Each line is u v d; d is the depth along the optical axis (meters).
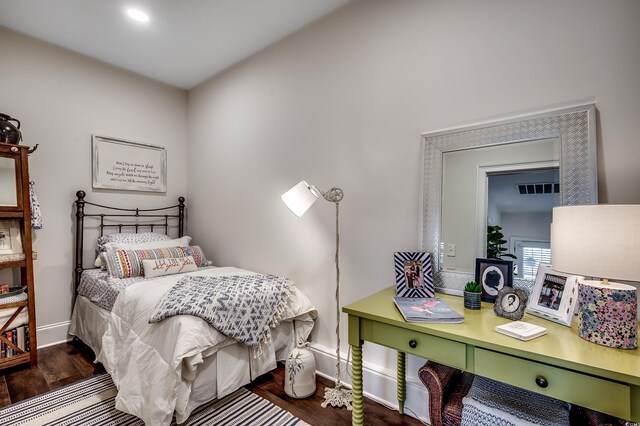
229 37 2.54
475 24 1.62
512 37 1.51
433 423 1.24
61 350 2.56
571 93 1.36
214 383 1.80
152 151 3.29
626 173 1.25
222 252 3.13
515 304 1.23
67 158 2.75
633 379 0.81
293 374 1.92
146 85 3.25
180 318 1.67
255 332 1.92
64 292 2.75
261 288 2.08
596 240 0.96
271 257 2.64
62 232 2.73
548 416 1.07
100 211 2.96
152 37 2.55
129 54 2.82
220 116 3.15
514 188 1.46
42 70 2.61
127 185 3.11
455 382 1.39
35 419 1.70
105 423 1.68
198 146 3.43
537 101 1.44
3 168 2.16
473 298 1.35
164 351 1.64
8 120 2.30
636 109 1.23
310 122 2.36
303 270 2.39
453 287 1.60
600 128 1.30
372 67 2.01
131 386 1.68
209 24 2.37
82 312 2.64
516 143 1.47
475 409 1.14
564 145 1.35
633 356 0.92
